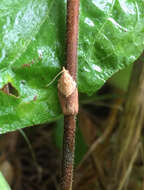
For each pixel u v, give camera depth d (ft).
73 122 0.18
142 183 0.34
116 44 0.19
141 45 0.19
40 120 0.19
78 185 0.36
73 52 0.18
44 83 0.19
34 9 0.19
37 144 0.41
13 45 0.18
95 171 0.35
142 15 0.19
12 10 0.19
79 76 0.19
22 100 0.18
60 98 0.18
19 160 0.40
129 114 0.31
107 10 0.19
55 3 0.19
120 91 0.39
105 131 0.36
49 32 0.19
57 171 0.40
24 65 0.18
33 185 0.39
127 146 0.31
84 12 0.19
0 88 0.18
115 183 0.32
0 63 0.18
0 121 0.18
